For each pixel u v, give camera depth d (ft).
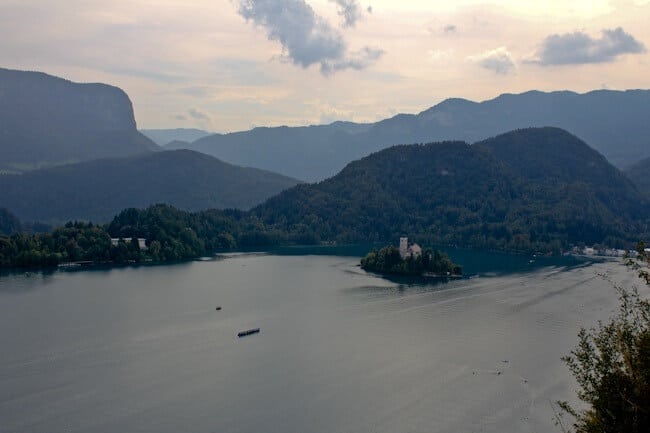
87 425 457.27
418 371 581.12
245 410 486.79
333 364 598.75
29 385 532.32
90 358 606.55
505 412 491.72
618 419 215.72
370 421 472.03
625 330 225.97
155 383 541.75
